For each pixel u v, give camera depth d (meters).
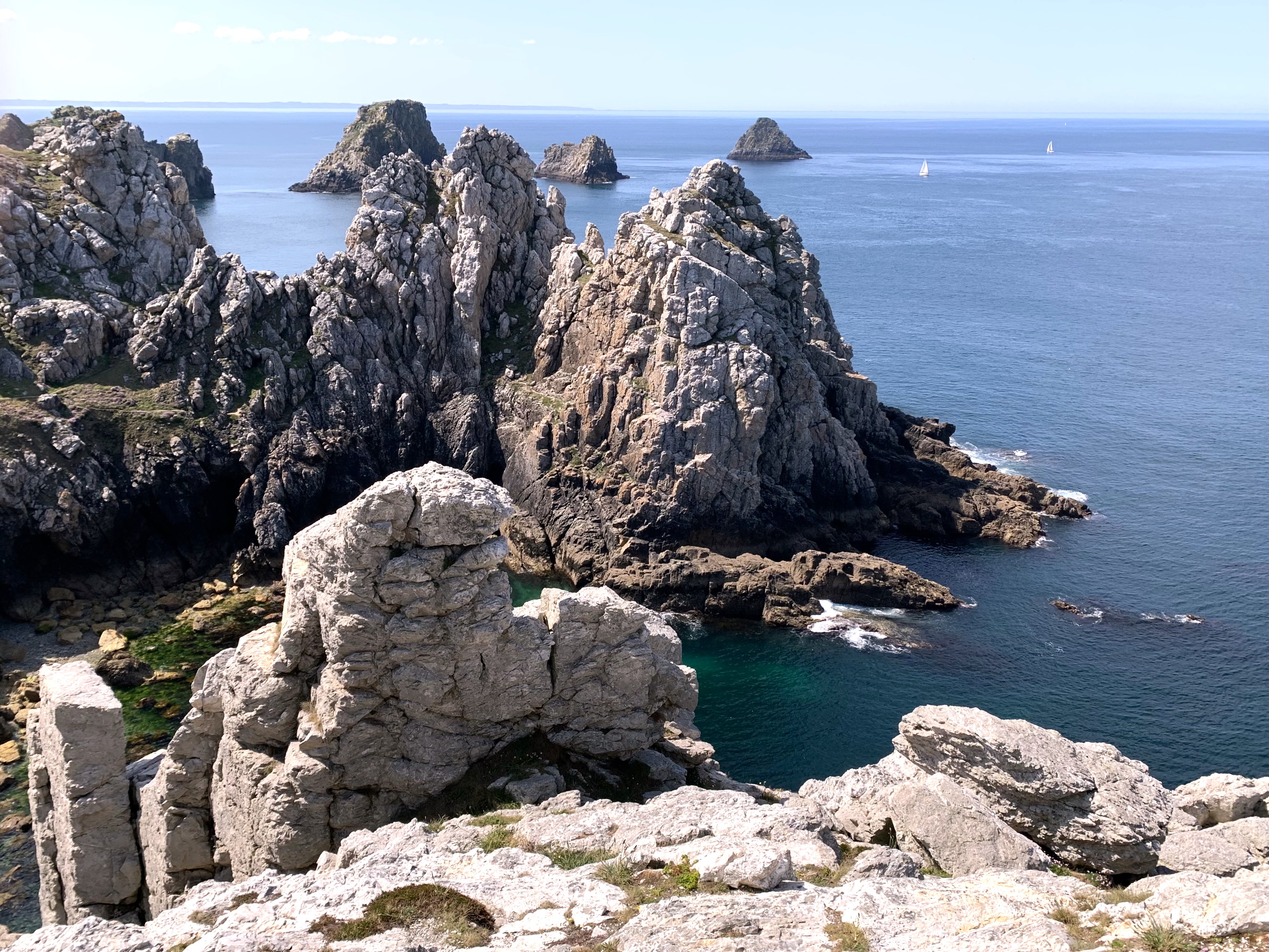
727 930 23.61
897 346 177.88
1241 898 22.38
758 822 30.33
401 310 114.19
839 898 25.34
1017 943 22.52
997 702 76.38
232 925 25.91
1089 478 119.12
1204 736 71.38
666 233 108.75
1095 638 84.88
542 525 104.31
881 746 72.50
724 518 98.81
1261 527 105.69
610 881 27.30
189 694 75.25
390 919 25.41
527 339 118.38
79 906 40.81
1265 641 83.50
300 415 104.81
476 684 37.81
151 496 94.44
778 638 87.25
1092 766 33.34
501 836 31.42
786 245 118.75
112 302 106.19
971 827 30.41
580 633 39.31
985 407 144.50
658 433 99.31
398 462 110.81
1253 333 191.38
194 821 39.94
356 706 36.69
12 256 105.44
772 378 99.88
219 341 104.81
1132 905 24.02
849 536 103.88
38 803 45.22
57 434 92.75
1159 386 155.75
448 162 123.75
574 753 40.19
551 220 127.56
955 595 93.19
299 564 38.91
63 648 81.25
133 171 116.06
